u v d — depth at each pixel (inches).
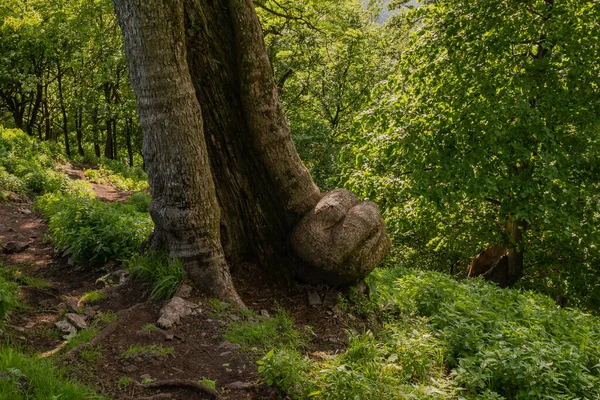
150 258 271.6
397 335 235.1
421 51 531.8
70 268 314.5
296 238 269.9
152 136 246.5
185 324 226.5
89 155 1136.8
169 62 238.5
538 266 639.8
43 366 171.9
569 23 471.2
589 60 457.7
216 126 276.5
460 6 510.9
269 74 269.7
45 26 963.3
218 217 261.7
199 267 255.0
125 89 1085.1
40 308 241.4
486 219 626.8
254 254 290.7
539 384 213.9
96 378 181.8
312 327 254.1
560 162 462.6
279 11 651.5
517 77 466.3
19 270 302.4
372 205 282.5
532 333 270.2
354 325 264.8
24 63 1106.7
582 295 644.7
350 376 183.6
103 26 1032.2
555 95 465.1
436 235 709.3
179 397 177.6
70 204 403.5
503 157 464.4
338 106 1013.2
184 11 258.4
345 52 991.6
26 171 598.9
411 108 532.4
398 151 526.0
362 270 272.8
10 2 930.7
